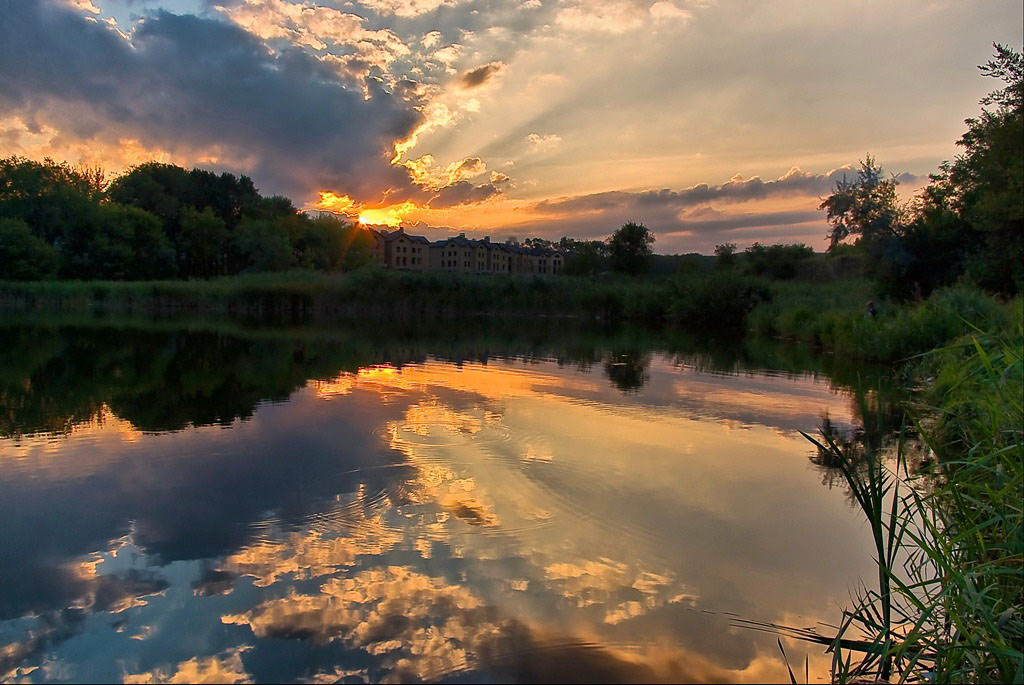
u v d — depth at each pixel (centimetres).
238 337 2470
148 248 6159
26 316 3522
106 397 1188
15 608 451
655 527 607
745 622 447
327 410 1088
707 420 1066
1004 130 1777
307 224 7912
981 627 400
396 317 4191
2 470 748
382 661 394
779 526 612
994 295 1962
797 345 2564
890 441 938
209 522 602
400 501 662
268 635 421
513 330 3159
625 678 383
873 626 416
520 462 801
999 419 489
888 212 2917
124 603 459
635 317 4388
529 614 451
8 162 5697
